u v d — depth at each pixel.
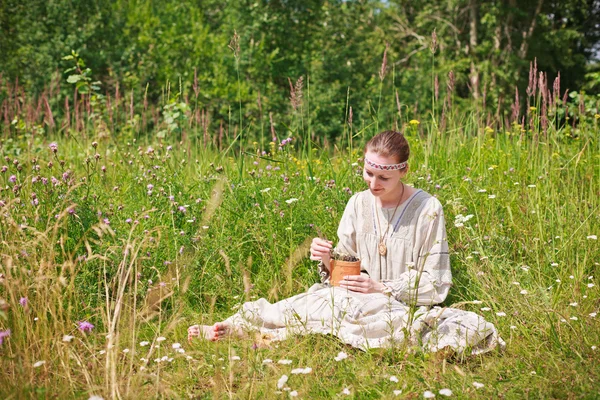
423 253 3.59
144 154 5.38
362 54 20.11
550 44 24.06
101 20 18.02
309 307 3.46
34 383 2.62
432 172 5.35
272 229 4.34
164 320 3.59
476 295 3.79
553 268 4.06
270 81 17.62
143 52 17.70
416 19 24.59
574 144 6.18
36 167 4.41
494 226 4.54
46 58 16.92
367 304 3.39
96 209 4.05
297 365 3.01
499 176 5.37
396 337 3.23
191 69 16.98
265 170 5.23
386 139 3.51
